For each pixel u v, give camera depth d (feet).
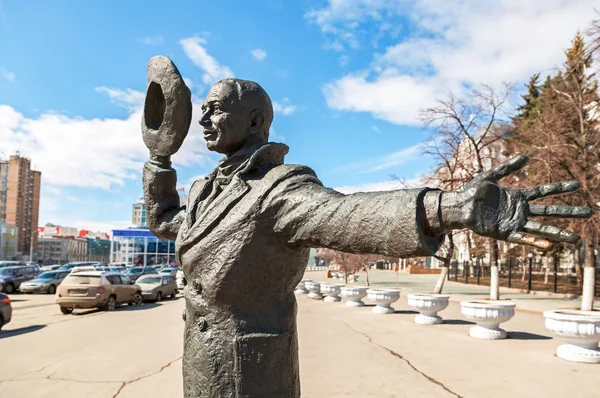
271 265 5.90
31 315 45.91
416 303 36.65
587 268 44.93
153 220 7.59
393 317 41.32
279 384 5.97
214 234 5.88
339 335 31.19
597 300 57.72
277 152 6.55
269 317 6.09
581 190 43.37
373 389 18.42
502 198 4.48
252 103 6.57
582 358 23.07
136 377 20.85
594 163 44.80
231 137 6.50
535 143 49.47
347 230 5.06
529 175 51.16
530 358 23.89
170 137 7.30
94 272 50.44
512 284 86.89
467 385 18.98
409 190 4.90
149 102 7.69
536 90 86.33
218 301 5.92
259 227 5.74
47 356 25.38
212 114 6.60
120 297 53.42
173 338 31.14
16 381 20.24
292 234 5.58
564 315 24.18
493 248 58.08
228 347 5.88
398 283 95.61
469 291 74.23
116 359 24.56
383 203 4.89
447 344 27.84
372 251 5.00
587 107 50.72
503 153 61.93
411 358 23.90
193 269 6.11
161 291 63.87
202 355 5.98
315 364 22.58
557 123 47.03
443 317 40.81
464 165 60.54
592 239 43.78
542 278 104.88
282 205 5.63
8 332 34.27
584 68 48.96
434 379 19.85
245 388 5.78
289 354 6.14
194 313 6.17
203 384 5.92
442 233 4.81
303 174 5.88
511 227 4.36
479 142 57.88
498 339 29.48
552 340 29.12
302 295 69.15
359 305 51.67
